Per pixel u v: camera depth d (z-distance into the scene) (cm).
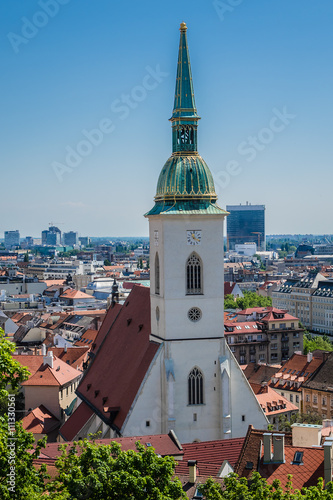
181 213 11256
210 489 6725
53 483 6744
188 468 8531
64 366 17975
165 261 11288
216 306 11488
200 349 11438
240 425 11606
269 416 16350
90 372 14250
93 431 12581
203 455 9656
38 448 6612
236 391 11581
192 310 11425
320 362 19000
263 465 7838
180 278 11356
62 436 13050
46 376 16662
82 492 6400
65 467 6906
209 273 11450
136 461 6725
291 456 7856
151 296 11975
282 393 19125
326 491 6519
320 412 17900
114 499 6469
